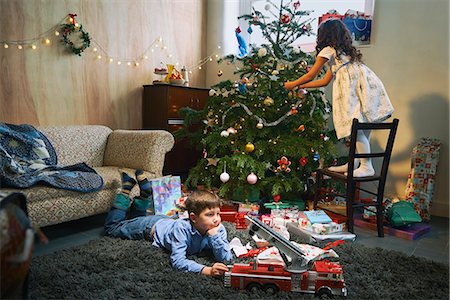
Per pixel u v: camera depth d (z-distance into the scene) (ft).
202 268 5.31
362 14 10.66
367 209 7.98
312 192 9.49
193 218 5.72
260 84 8.77
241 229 7.51
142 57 12.12
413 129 9.95
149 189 7.67
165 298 4.63
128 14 11.59
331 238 7.12
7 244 2.84
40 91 9.57
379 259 6.03
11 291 2.92
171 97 11.57
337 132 8.05
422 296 4.87
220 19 13.92
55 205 6.72
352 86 7.91
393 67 10.16
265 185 8.67
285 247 4.80
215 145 8.50
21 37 9.09
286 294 4.82
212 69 14.29
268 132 8.73
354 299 4.76
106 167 8.98
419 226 8.04
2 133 7.43
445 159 9.43
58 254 5.89
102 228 7.66
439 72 9.47
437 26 9.43
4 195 3.51
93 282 4.94
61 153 8.66
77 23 10.25
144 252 5.94
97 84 10.94
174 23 13.08
